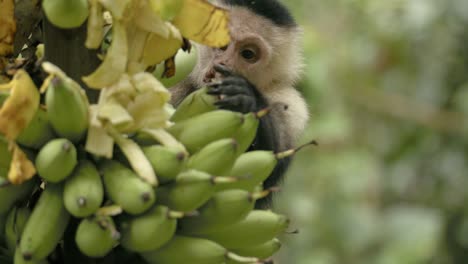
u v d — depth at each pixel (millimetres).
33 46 4168
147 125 3768
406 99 13758
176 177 3711
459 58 13734
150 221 3598
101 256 3705
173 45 3959
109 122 3688
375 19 13516
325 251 12219
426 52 13727
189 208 3695
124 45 3725
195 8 3965
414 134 13750
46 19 3865
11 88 3582
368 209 12750
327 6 13469
